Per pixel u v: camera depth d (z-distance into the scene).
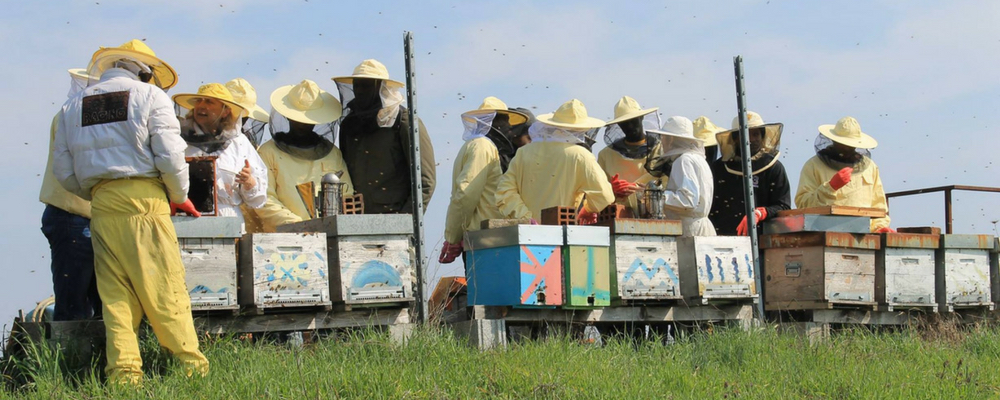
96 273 7.17
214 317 7.97
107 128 7.09
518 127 11.98
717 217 12.10
